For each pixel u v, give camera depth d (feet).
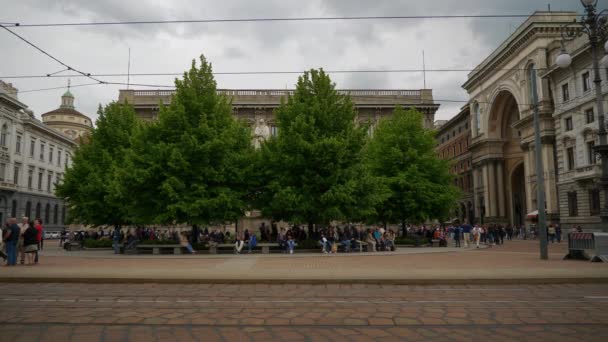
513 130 218.38
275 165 93.50
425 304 30.25
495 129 221.46
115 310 28.04
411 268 52.13
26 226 60.29
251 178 94.07
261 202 95.09
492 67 211.82
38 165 229.25
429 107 199.62
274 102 199.00
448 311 27.76
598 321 24.97
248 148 99.45
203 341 20.75
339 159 89.20
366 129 96.99
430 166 122.11
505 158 221.05
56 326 23.59
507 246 116.78
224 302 31.04
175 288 38.22
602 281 41.09
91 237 131.23
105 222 115.44
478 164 233.96
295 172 92.38
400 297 33.27
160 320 25.18
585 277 41.29
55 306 29.40
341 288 38.04
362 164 96.58
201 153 86.63
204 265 57.82
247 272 47.06
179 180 85.35
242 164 92.84
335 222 143.33
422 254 81.87
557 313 27.14
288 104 99.14
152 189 88.02
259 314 26.91
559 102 153.69
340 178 90.84
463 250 95.35
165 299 32.35
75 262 64.64
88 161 119.34
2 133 197.36
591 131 135.13
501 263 59.11
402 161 119.55
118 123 123.44
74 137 294.05
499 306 29.48
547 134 168.76
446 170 126.11
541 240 66.69
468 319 25.43
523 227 183.93
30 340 20.79
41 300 31.81
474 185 239.30
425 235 141.08
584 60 138.00
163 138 90.43
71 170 121.08
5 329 22.95
